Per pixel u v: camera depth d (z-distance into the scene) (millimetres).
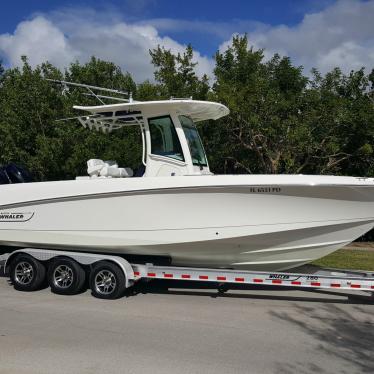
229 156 15133
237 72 14633
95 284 7461
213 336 5547
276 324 6066
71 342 5258
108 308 6820
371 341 5414
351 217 6777
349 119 13602
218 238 6969
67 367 4500
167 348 5094
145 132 7887
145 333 5637
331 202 6680
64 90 14805
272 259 7383
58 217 7621
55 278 7711
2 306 6891
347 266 9773
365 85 15008
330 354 4980
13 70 15672
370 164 14938
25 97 13688
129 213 7215
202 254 7402
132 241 7277
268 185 6629
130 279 7395
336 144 13789
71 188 7484
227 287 8242
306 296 7590
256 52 14742
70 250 7883
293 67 16281
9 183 8320
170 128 7688
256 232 6875
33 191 7754
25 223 7840
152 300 7336
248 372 4449
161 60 14633
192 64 14719
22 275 7934
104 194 7273
